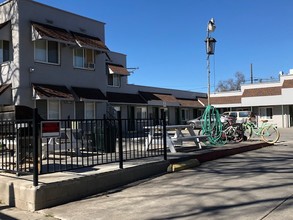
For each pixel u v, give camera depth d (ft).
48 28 70.74
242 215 17.24
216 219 16.97
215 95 161.58
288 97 134.21
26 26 68.54
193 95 152.35
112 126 30.91
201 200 20.35
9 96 68.08
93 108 81.97
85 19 81.82
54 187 21.11
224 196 20.84
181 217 17.69
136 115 116.47
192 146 43.68
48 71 71.97
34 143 20.63
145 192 23.24
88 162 28.40
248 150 43.45
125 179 26.04
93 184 23.50
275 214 17.11
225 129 50.83
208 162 34.27
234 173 27.73
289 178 24.88
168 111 136.05
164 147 30.94
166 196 21.83
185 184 24.70
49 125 22.81
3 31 67.82
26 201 20.65
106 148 30.12
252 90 146.30
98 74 83.51
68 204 21.30
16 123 24.00
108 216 18.61
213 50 51.55
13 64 68.13
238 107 158.10
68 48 76.33
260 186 22.76
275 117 142.72
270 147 47.83
